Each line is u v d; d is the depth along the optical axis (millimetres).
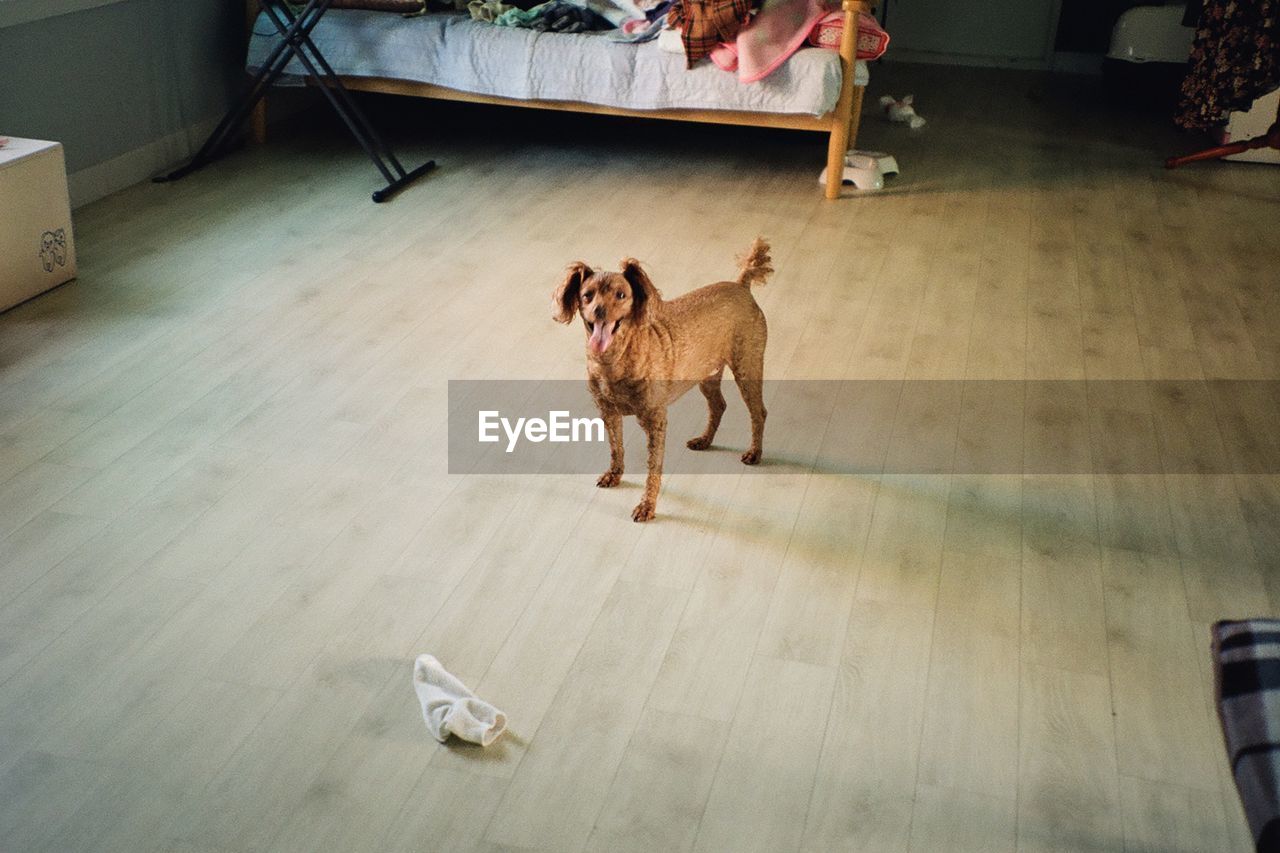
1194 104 4883
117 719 1981
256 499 2582
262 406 2949
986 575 2412
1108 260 4059
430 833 1787
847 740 1985
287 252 3871
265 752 1928
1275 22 4574
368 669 2115
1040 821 1836
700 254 3955
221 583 2316
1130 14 5855
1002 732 2012
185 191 4379
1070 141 5402
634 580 2365
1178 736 2010
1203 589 2387
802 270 3877
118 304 3459
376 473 2693
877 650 2195
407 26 4609
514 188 4543
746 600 2318
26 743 1925
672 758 1939
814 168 4914
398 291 3617
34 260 3438
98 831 1771
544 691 2074
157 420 2867
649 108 4516
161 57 4508
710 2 4320
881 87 6332
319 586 2318
